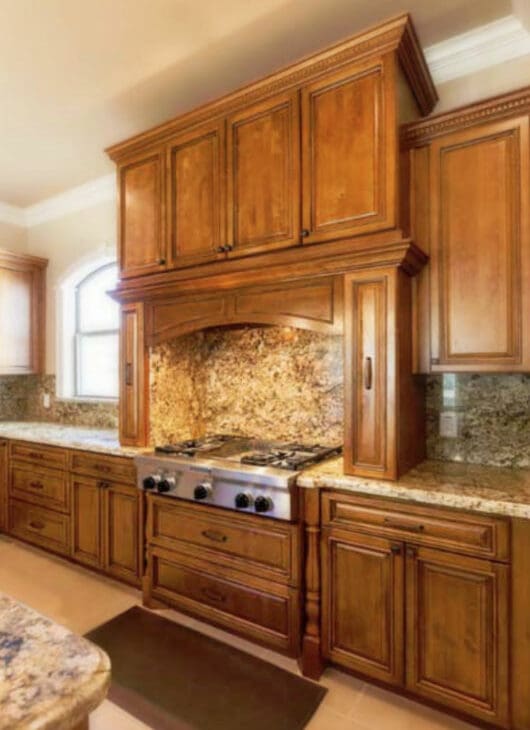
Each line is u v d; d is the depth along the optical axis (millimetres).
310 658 1971
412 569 1768
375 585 1846
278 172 2199
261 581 2105
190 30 2047
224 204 2369
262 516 2102
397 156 1909
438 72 2311
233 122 2342
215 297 2445
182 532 2379
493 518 1621
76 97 2559
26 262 4035
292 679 1972
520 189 1824
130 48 2156
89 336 4012
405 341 1974
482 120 1887
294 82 2133
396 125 1903
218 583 2244
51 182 3736
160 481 2381
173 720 1748
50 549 3154
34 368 4105
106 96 2553
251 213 2279
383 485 1826
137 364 2773
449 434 2236
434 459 2254
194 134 2486
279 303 2221
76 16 1944
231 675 1997
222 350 3084
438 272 1984
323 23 2021
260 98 2246
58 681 654
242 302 2348
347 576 1907
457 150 1944
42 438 3172
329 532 1946
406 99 2068
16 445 3395
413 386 2082
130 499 2664
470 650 1663
